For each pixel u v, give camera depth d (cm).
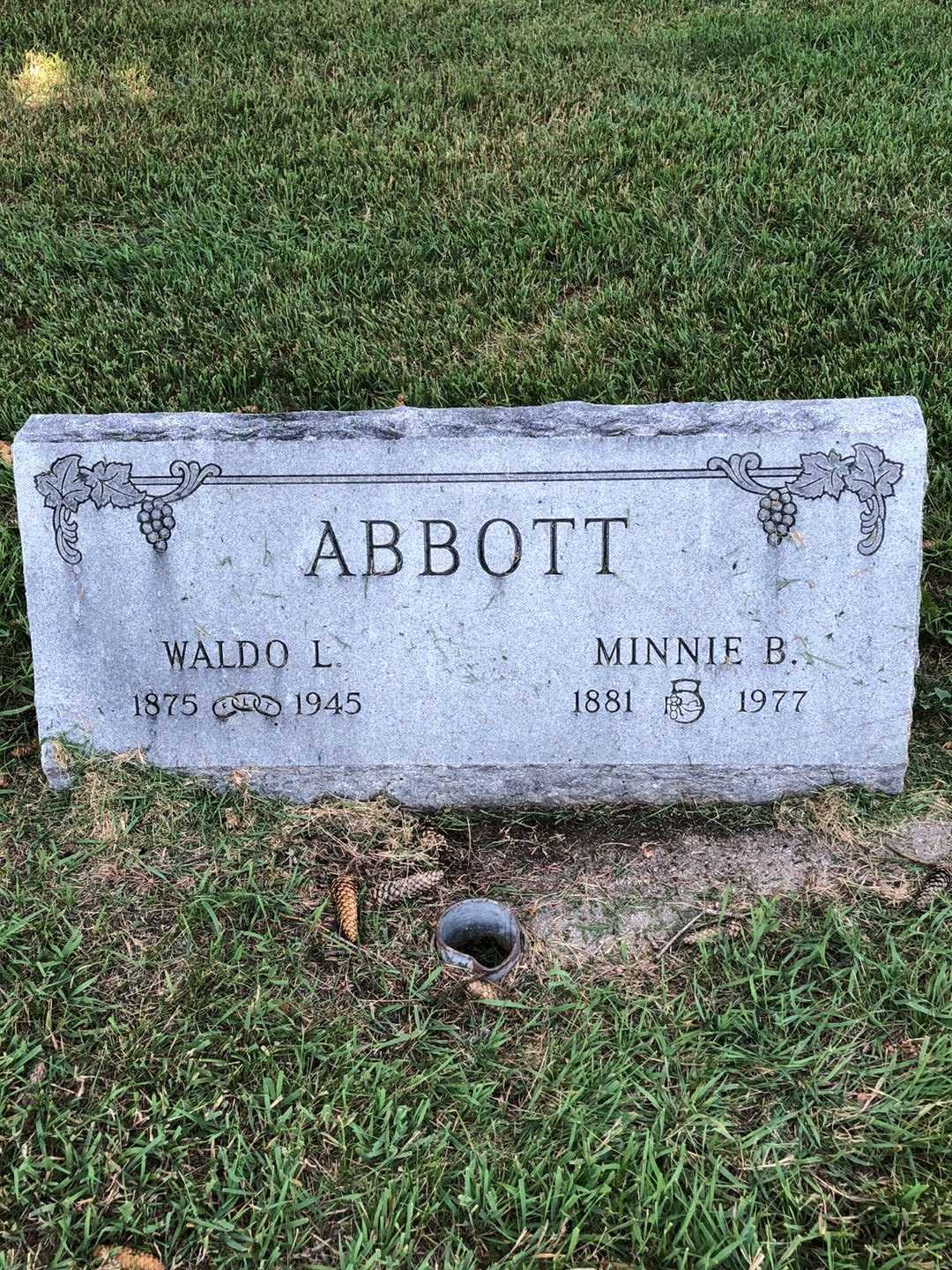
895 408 117
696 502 117
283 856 120
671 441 116
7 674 139
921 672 140
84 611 122
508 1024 104
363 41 273
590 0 297
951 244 189
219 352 181
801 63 249
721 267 188
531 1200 88
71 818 123
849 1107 95
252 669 123
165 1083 98
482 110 241
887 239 191
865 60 249
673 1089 98
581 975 108
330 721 124
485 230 201
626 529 118
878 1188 89
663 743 124
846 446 115
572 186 211
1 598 145
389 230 204
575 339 177
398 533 120
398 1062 100
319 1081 98
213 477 119
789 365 168
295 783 126
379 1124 95
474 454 117
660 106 234
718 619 120
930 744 132
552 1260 84
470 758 125
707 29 268
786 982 106
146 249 203
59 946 109
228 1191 90
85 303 193
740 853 120
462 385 170
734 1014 103
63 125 242
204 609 122
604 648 121
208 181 222
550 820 125
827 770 124
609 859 120
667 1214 88
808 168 208
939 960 107
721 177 206
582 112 237
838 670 121
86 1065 99
